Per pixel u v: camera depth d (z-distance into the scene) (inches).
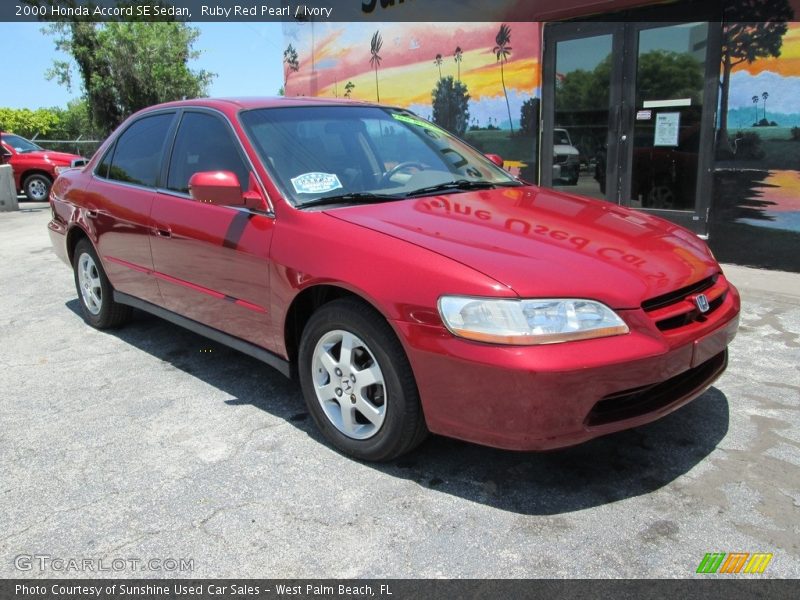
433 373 101.9
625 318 99.2
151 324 205.6
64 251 208.5
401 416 109.0
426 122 172.1
